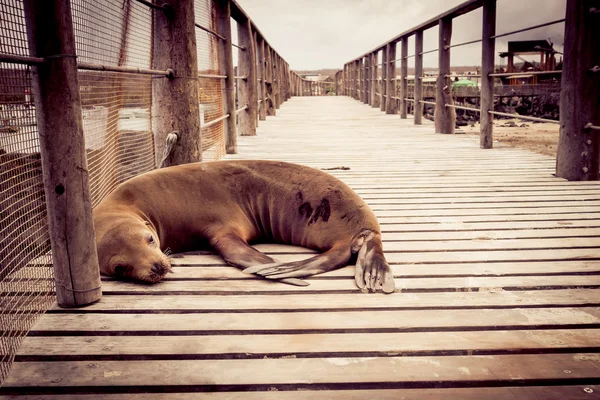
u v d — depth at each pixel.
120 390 1.81
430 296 2.54
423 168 6.10
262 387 1.81
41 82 2.22
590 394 1.75
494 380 1.82
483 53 7.62
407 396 1.75
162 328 2.21
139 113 4.33
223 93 7.02
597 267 2.89
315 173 3.34
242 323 2.26
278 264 2.82
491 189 4.95
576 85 5.22
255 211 3.36
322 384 1.82
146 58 4.23
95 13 3.04
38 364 1.96
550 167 6.16
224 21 6.88
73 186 2.33
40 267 2.83
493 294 2.56
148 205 3.11
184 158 4.58
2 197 2.61
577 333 2.16
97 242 2.78
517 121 16.67
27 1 2.16
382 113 15.68
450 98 9.87
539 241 3.37
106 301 2.49
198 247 3.29
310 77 51.72
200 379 1.85
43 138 2.28
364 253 2.87
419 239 3.43
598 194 4.73
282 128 11.02
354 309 2.39
